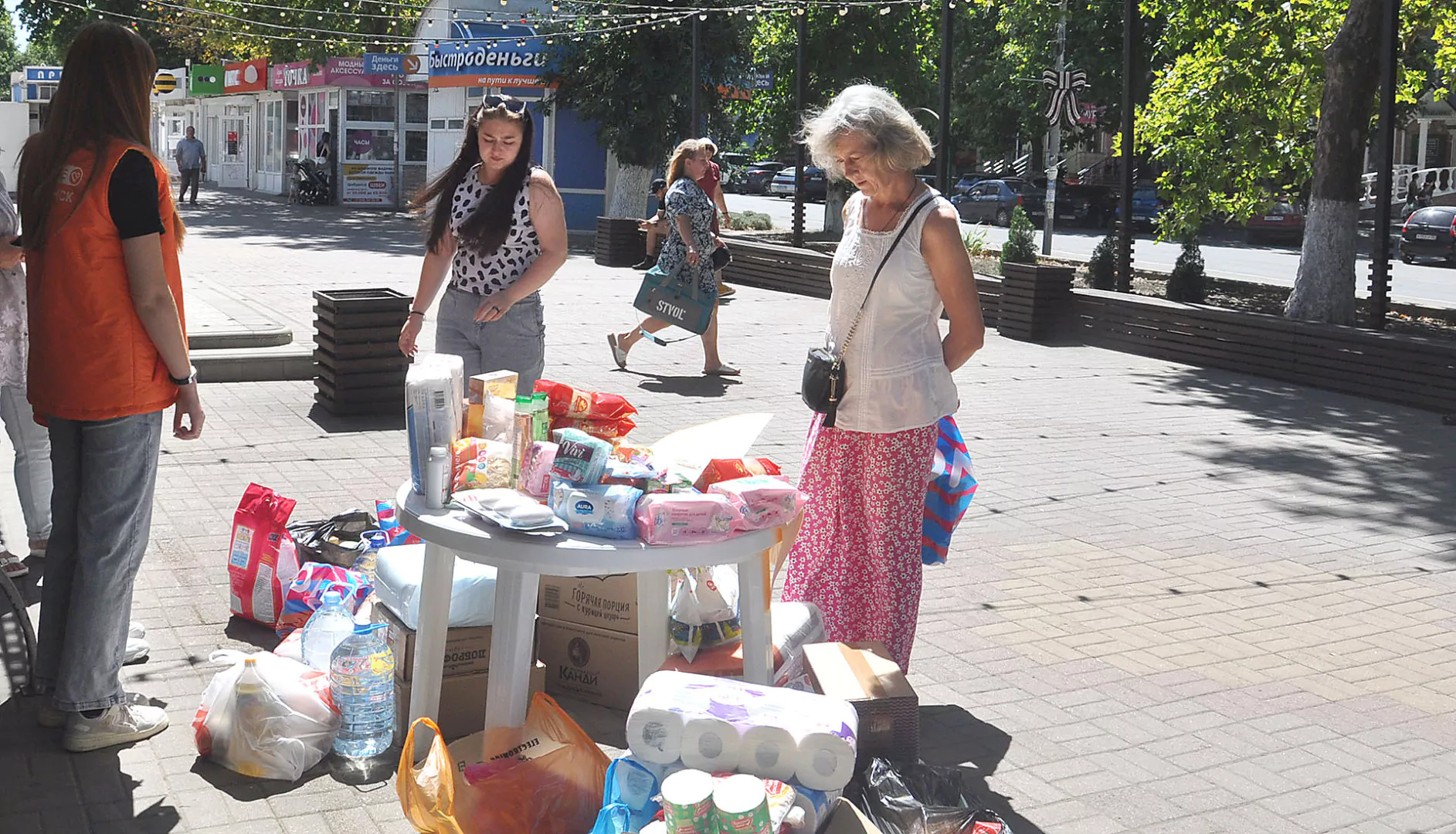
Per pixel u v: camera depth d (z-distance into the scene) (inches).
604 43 944.3
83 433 145.1
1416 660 197.3
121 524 147.3
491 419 153.6
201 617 191.2
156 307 143.5
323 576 181.9
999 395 406.3
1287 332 447.2
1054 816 145.9
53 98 144.8
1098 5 1279.5
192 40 1619.1
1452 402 398.3
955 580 228.2
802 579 172.2
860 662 152.6
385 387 331.0
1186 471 313.7
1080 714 174.4
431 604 140.6
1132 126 576.4
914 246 157.3
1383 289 466.3
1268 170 600.4
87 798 139.9
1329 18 552.1
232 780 145.6
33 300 145.8
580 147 1019.9
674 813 109.5
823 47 1099.3
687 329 409.1
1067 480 301.1
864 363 161.0
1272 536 261.7
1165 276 680.4
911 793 138.6
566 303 588.7
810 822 118.6
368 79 1266.0
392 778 148.0
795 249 692.7
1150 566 239.6
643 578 145.4
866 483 164.1
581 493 130.6
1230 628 209.0
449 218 200.7
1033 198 1446.9
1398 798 153.0
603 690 169.2
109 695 150.8
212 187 1644.9
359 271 688.4
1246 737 168.6
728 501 131.6
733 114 1041.5
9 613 188.7
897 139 153.6
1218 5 578.9
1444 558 250.1
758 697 124.8
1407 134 1514.5
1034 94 1406.3
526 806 126.4
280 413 330.0
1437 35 609.9
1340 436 361.1
